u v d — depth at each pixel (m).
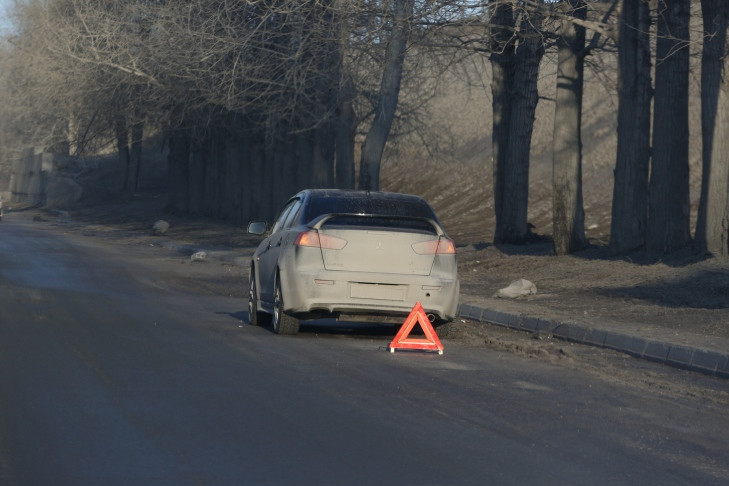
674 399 16.39
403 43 45.81
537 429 13.37
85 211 114.50
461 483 10.49
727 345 20.86
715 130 34.91
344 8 43.94
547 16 40.53
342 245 21.83
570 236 43.12
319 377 16.77
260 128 69.44
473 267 43.19
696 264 33.94
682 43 36.75
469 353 20.92
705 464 11.94
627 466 11.61
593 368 19.39
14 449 11.20
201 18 54.72
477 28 43.59
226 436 12.16
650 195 37.78
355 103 60.75
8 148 168.50
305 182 71.12
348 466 10.98
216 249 59.09
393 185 89.81
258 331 23.45
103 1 65.12
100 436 11.91
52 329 21.69
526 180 48.62
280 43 52.88
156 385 15.33
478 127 94.38
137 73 61.94
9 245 57.66
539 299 31.39
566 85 43.41
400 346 20.67
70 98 71.19
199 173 95.56
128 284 36.03
